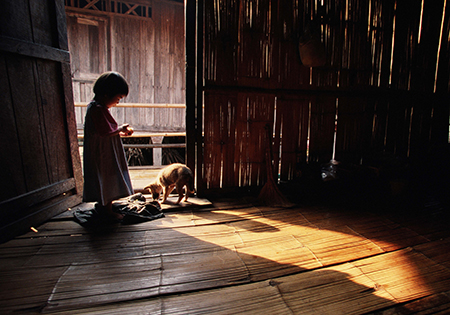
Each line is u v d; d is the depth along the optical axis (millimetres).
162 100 7656
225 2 3164
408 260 2066
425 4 4070
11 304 1491
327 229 2576
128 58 7180
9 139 2160
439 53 4309
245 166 3607
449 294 1696
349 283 1771
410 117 4348
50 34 2586
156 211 2842
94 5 6777
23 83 2268
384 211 3066
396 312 1533
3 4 2076
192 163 3350
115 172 2508
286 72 3561
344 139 4016
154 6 7148
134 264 1918
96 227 2494
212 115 3322
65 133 2811
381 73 4047
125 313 1453
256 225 2643
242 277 1801
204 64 3197
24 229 2314
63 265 1882
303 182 3643
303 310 1523
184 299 1578
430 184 4070
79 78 6875
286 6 3424
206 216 2844
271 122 3604
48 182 2576
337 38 3705
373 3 3814
